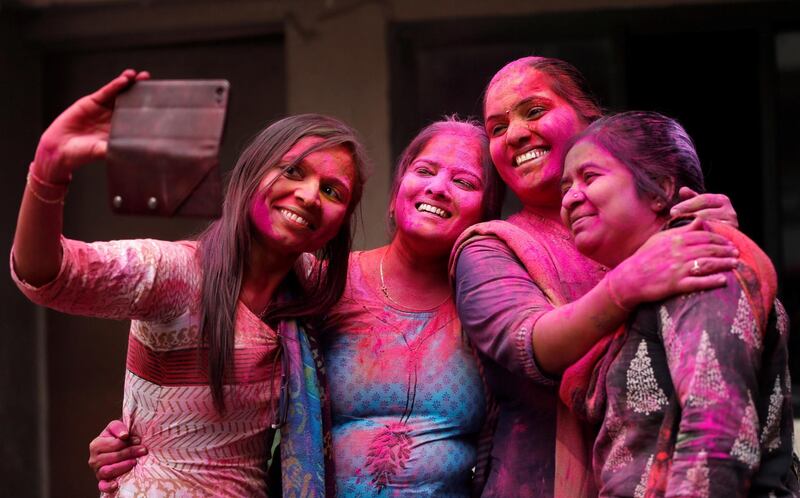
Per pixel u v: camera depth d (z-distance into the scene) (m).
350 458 2.61
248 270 2.52
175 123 2.09
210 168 2.06
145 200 2.09
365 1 5.23
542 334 2.18
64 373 5.75
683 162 2.14
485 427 2.68
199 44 5.57
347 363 2.68
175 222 5.72
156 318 2.35
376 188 5.14
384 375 2.66
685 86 5.12
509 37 5.15
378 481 2.59
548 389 2.46
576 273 2.50
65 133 2.11
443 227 2.69
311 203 2.41
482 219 2.77
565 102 2.60
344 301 2.76
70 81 5.72
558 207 2.62
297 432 2.48
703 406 1.82
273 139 2.47
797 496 2.00
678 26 5.04
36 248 2.13
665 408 1.96
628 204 2.11
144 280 2.29
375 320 2.73
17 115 5.64
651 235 2.12
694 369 1.84
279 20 5.36
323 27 5.26
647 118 2.18
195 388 2.41
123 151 2.09
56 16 5.64
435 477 2.61
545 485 2.44
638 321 2.02
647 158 2.12
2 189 5.58
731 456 1.80
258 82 5.53
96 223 5.78
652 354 1.99
